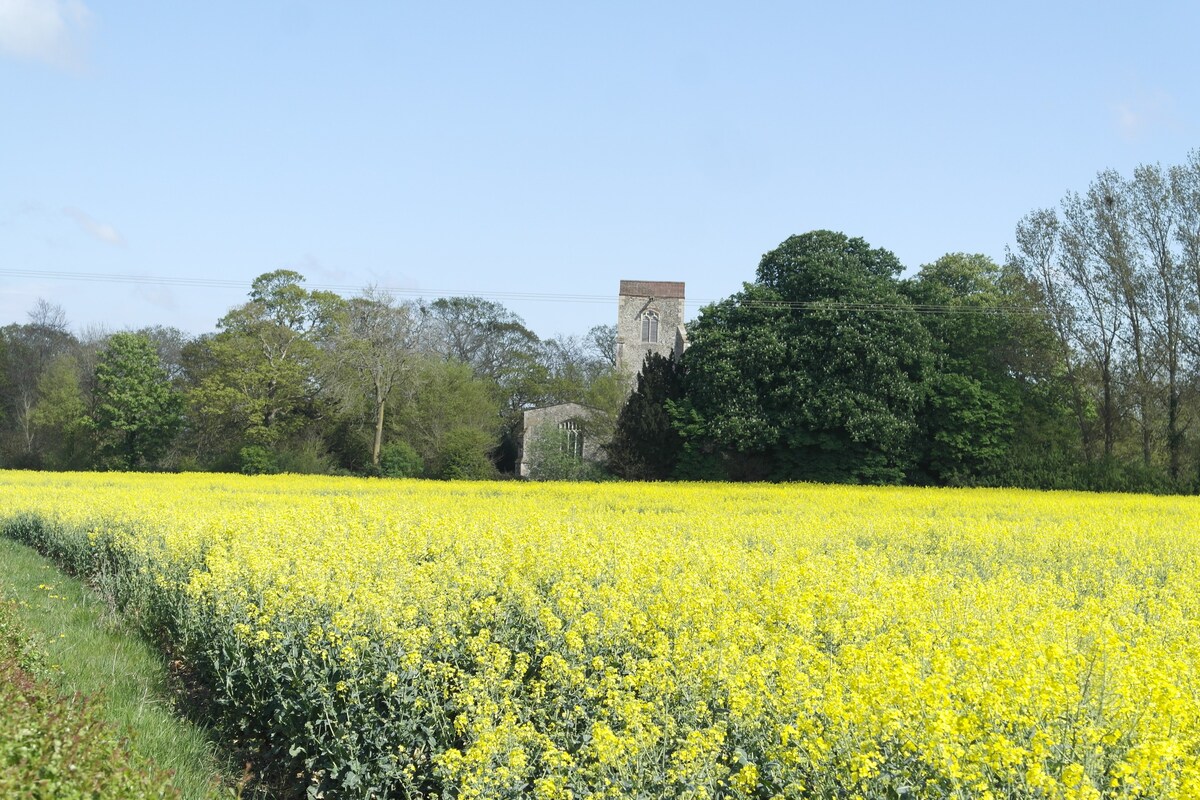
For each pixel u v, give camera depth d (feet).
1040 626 26.84
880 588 34.45
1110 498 107.96
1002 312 162.81
